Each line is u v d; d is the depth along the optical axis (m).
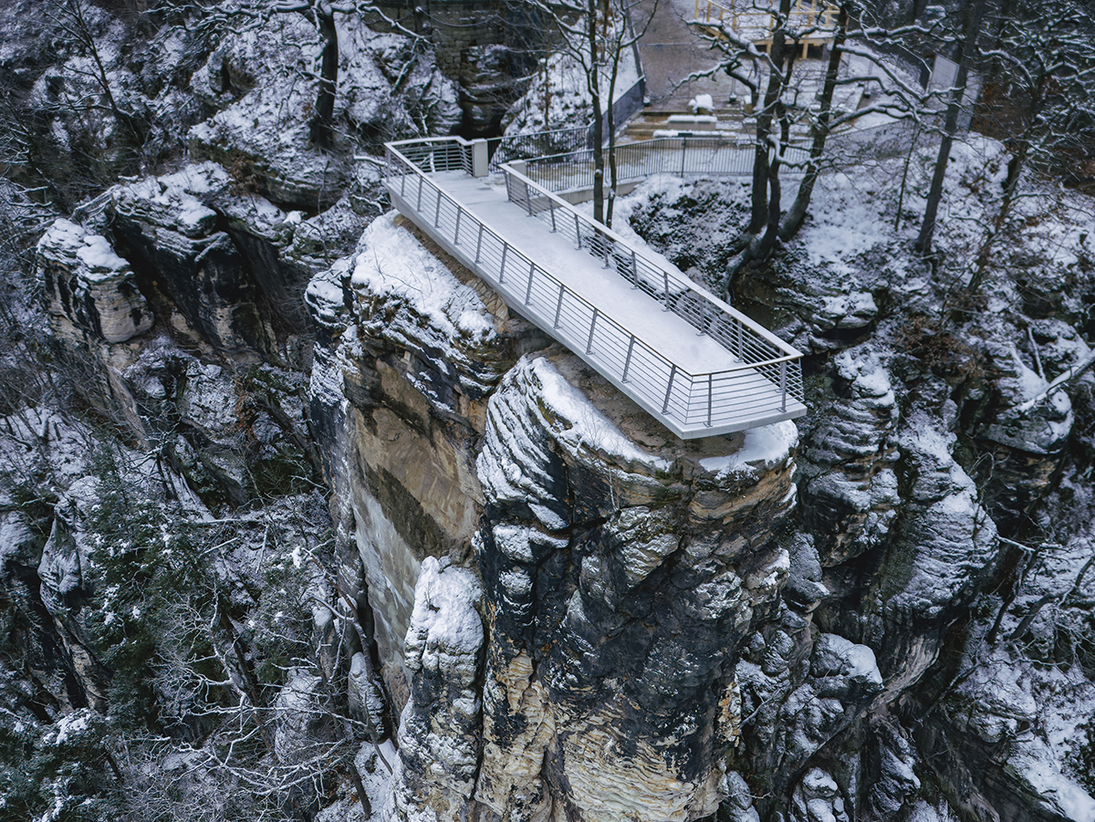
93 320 35.06
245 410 35.31
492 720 19.20
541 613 16.88
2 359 41.78
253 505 34.94
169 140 37.75
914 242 25.16
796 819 26.20
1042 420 24.55
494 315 17.39
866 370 24.16
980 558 24.03
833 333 24.52
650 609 14.93
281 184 31.55
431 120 32.00
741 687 24.66
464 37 31.75
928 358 24.81
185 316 35.88
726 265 25.75
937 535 24.06
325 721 29.48
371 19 32.91
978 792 25.92
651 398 13.63
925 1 27.84
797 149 25.81
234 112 32.94
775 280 25.28
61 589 33.56
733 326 15.28
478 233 18.59
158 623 30.31
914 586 24.45
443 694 19.75
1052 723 25.17
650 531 13.89
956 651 26.59
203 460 35.34
